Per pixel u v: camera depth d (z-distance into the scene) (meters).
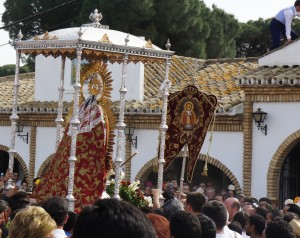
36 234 6.61
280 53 21.77
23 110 26.78
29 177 26.80
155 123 23.27
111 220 4.35
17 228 6.65
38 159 26.66
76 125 13.64
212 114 15.84
